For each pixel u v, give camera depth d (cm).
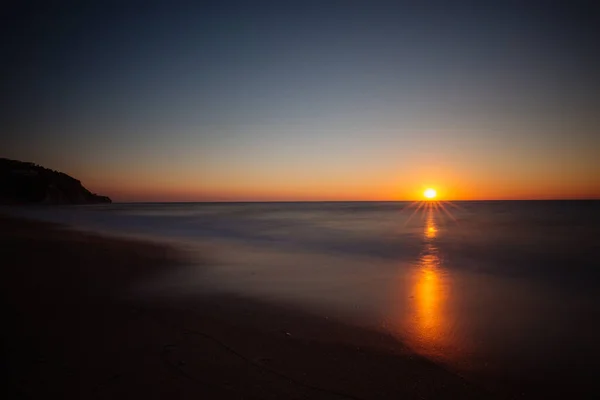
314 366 472
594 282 999
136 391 390
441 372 470
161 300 762
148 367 448
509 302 799
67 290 808
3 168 9688
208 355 493
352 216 4972
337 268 1194
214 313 683
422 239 2081
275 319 658
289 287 916
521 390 433
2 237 1748
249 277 1030
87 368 441
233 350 513
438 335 600
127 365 452
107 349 500
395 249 1677
